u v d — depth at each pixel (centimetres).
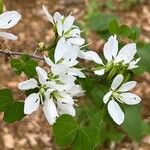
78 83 34
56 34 37
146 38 121
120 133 89
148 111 103
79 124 32
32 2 124
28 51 111
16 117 33
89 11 122
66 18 37
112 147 94
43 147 96
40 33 117
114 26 37
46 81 32
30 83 32
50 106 33
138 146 95
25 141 97
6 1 122
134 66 35
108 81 35
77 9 125
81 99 53
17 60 33
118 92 34
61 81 33
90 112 33
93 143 31
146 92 107
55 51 33
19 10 121
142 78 109
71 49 33
